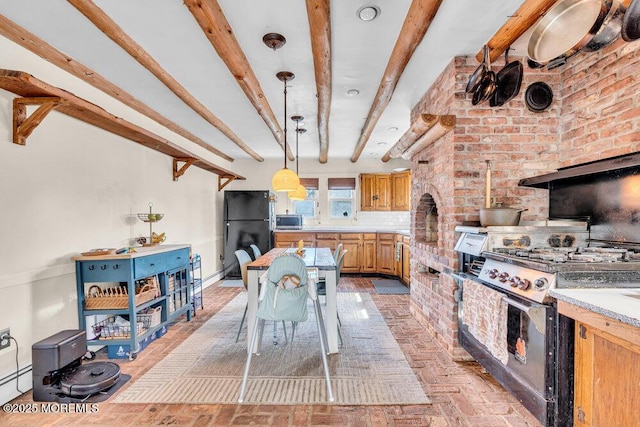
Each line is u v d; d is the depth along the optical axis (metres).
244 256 3.21
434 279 3.03
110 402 1.94
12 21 1.87
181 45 2.19
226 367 2.39
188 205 4.62
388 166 6.47
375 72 2.65
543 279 1.54
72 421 1.76
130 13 1.82
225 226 5.72
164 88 2.89
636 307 1.16
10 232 2.00
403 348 2.70
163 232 3.79
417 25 1.88
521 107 2.48
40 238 2.20
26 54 2.06
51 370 1.95
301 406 1.90
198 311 3.82
